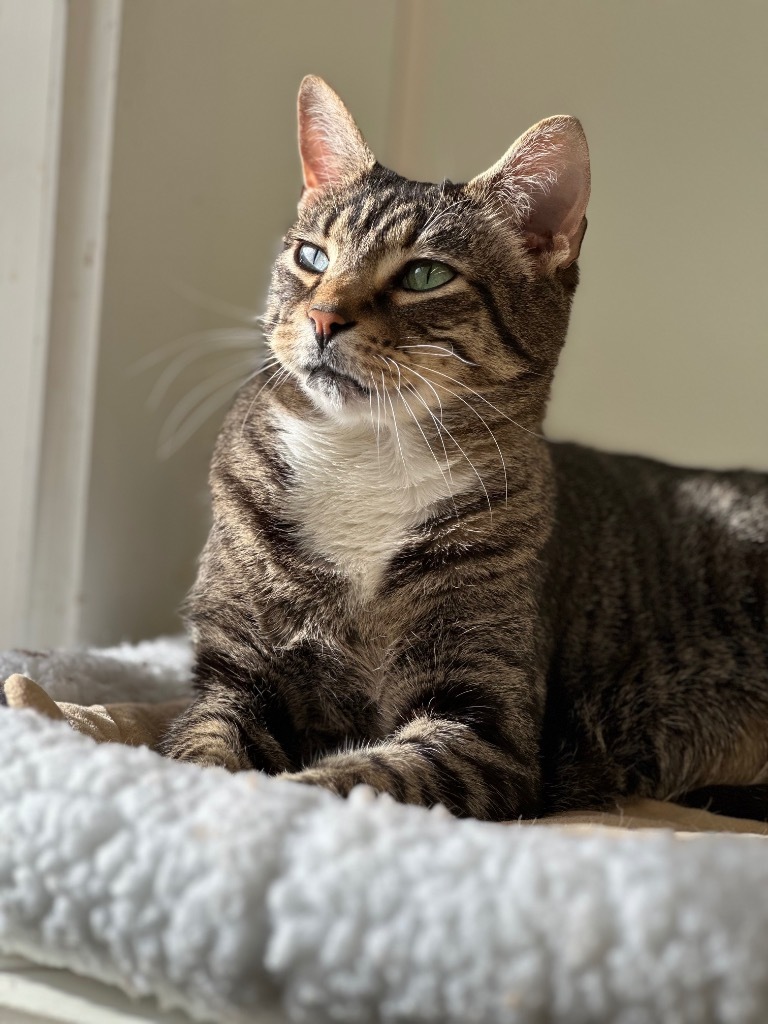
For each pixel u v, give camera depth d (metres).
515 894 0.96
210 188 2.59
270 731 1.79
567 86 2.86
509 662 1.75
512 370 1.84
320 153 2.03
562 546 2.10
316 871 1.00
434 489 1.78
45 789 1.12
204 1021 1.05
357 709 1.83
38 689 1.43
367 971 0.94
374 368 1.69
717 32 2.75
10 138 2.34
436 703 1.71
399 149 3.02
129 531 2.53
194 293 2.61
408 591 1.77
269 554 1.80
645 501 2.30
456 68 2.95
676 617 2.19
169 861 1.03
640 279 2.87
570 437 2.95
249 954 0.98
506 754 1.64
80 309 2.36
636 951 0.92
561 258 1.89
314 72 2.79
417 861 1.00
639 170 2.84
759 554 2.21
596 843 1.03
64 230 2.33
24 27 2.30
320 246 1.87
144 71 2.35
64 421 2.38
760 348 2.82
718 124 2.78
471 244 1.82
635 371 2.90
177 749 1.61
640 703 2.11
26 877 1.07
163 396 2.56
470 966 0.93
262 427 1.87
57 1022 1.05
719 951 0.92
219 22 2.51
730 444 2.87
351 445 1.78
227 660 1.81
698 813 1.91
